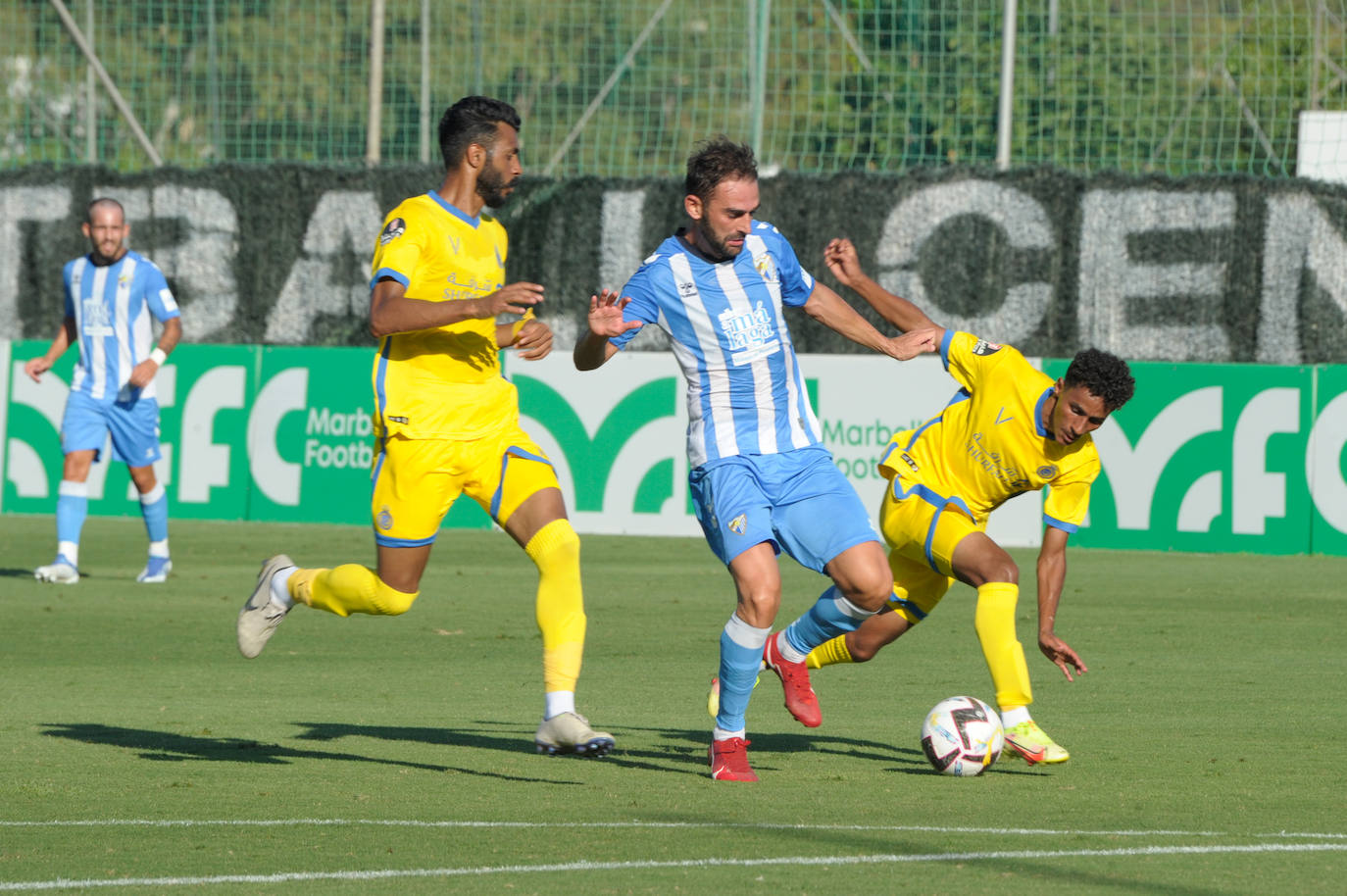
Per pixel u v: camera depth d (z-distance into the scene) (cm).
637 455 5188
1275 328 5269
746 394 1853
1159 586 4003
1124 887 1280
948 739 1819
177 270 5947
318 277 5869
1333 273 5238
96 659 2791
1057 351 5394
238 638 2014
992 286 5409
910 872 1329
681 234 1881
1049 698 2438
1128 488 4859
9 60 6394
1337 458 4688
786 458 1855
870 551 1808
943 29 5678
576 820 1552
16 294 6031
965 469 1992
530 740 2052
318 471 5394
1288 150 5556
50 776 1773
